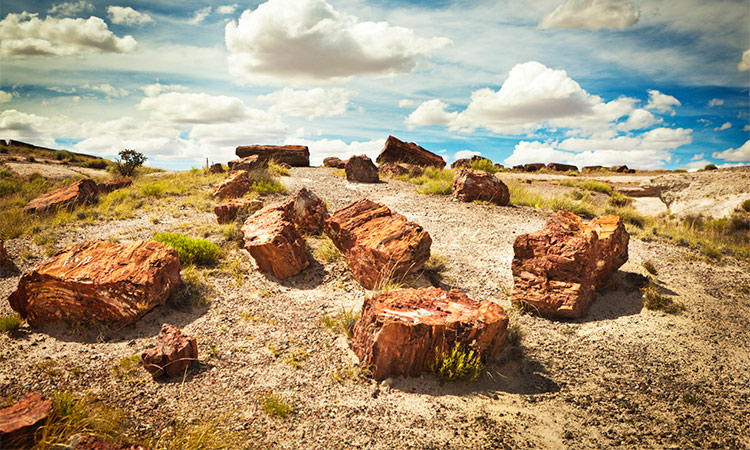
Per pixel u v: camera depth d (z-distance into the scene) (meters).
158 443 4.03
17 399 4.82
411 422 4.69
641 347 6.74
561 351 6.64
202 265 9.20
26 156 36.47
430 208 14.37
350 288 8.48
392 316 5.60
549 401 5.32
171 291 7.55
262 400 4.99
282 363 5.89
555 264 7.76
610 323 7.50
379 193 16.97
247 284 8.50
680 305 8.13
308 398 5.07
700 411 5.14
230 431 4.33
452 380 5.54
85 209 14.06
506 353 6.21
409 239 8.45
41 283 6.75
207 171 22.09
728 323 7.57
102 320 6.75
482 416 4.89
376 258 8.27
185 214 13.43
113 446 3.40
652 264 10.31
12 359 5.78
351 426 4.55
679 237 12.75
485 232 11.95
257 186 16.31
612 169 39.00
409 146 25.62
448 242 11.27
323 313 7.42
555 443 4.47
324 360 5.99
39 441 3.38
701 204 17.69
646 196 23.55
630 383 5.78
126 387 5.18
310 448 4.15
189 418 4.57
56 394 4.82
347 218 9.45
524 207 14.94
